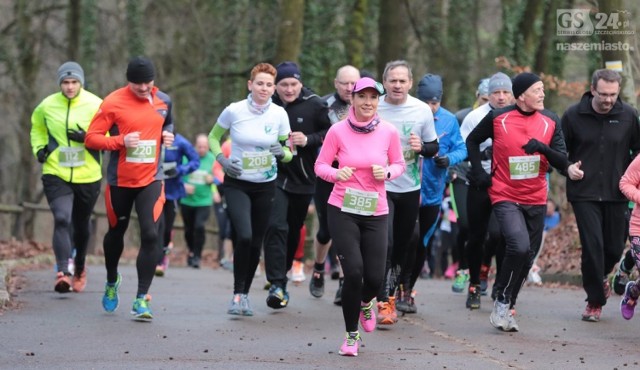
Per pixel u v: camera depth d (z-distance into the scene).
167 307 12.34
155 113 11.11
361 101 9.30
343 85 12.35
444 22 33.94
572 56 34.22
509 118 10.91
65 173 12.92
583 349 9.77
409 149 11.04
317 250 13.55
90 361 8.72
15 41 32.91
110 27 35.38
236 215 11.36
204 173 22.25
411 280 12.35
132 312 10.98
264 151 11.39
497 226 12.87
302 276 16.41
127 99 11.02
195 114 37.59
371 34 33.47
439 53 33.50
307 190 12.52
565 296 14.57
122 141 10.88
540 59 31.30
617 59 16.59
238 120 11.37
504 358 9.23
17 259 18.39
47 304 12.19
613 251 11.77
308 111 12.35
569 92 22.44
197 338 10.04
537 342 10.16
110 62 35.31
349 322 9.23
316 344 9.87
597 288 11.55
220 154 11.42
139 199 11.05
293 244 13.00
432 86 12.27
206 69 36.31
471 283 12.87
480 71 33.19
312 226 30.83
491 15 35.25
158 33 36.69
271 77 11.34
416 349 9.66
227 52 36.16
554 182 29.31
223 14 35.97
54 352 9.10
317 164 9.41
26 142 32.38
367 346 9.77
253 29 35.00
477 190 12.44
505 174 10.94
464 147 12.30
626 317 11.28
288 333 10.53
